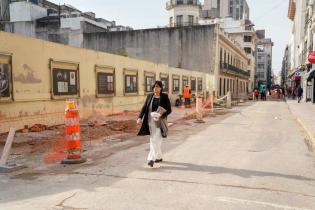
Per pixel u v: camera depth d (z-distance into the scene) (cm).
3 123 991
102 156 724
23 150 782
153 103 628
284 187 493
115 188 490
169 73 2475
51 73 1195
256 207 412
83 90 1395
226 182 517
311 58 2267
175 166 623
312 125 1216
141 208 409
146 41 3794
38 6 3984
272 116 1750
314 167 617
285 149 801
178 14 4828
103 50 3834
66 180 536
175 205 419
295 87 4822
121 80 1736
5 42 991
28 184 518
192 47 3716
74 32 3812
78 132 668
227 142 905
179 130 1169
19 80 1052
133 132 1095
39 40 1134
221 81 4262
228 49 4619
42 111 1158
